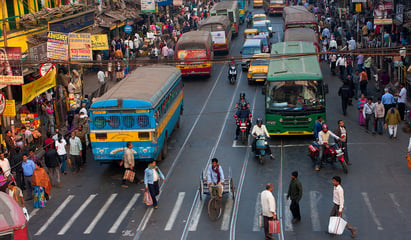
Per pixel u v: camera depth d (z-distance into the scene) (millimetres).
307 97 23484
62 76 28781
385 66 35688
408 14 31469
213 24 48156
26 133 22656
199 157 22422
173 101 25062
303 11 50094
